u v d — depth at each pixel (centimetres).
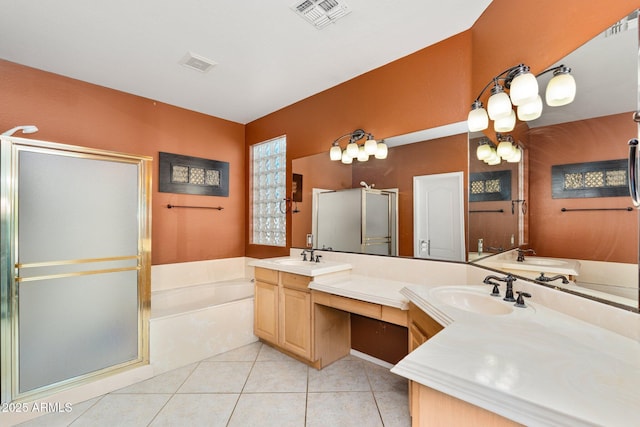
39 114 249
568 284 123
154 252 314
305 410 190
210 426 175
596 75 111
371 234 253
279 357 266
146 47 221
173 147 329
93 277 207
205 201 355
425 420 85
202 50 226
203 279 350
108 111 285
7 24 192
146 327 229
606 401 65
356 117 267
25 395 180
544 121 134
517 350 91
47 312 188
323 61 242
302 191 316
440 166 212
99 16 186
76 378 198
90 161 207
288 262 288
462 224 200
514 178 156
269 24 196
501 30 168
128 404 196
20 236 180
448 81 210
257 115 364
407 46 221
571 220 122
